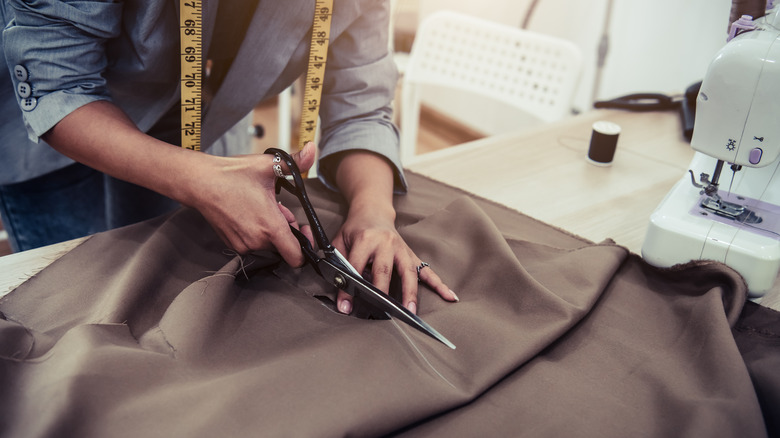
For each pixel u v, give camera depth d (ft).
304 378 2.14
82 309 2.63
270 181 2.92
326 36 3.48
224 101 3.67
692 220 3.10
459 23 6.85
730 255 2.94
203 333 2.39
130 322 2.49
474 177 4.39
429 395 2.16
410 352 2.38
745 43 2.80
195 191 2.75
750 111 2.85
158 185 2.83
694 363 2.52
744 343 2.67
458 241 3.26
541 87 6.39
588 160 4.77
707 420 2.10
